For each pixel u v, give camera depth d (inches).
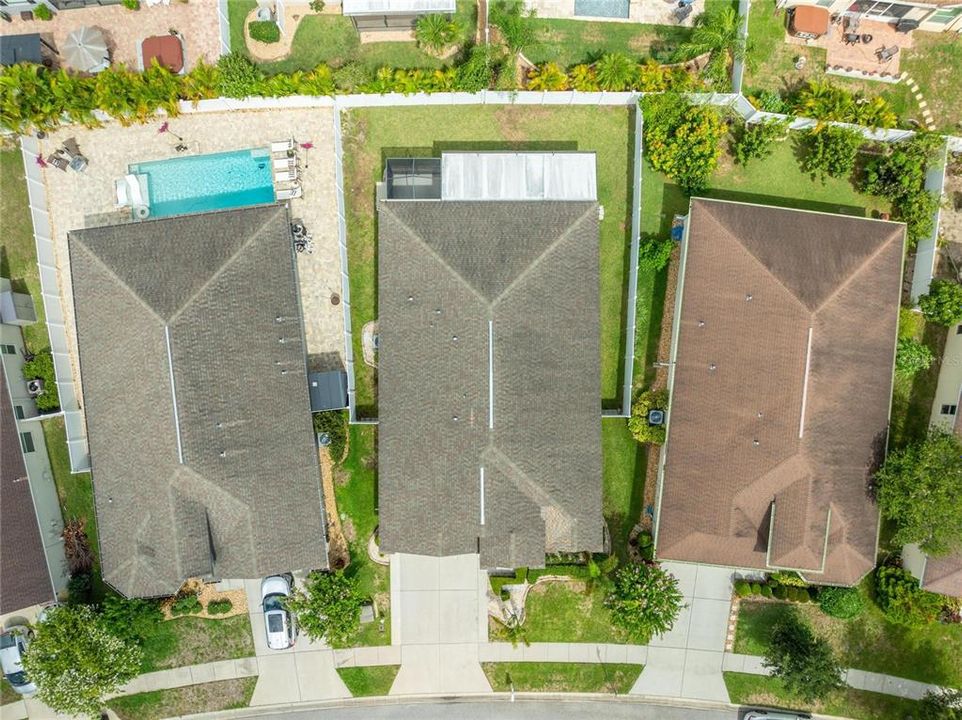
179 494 1074.7
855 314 1077.1
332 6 1171.9
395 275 1085.8
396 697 1240.2
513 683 1242.6
